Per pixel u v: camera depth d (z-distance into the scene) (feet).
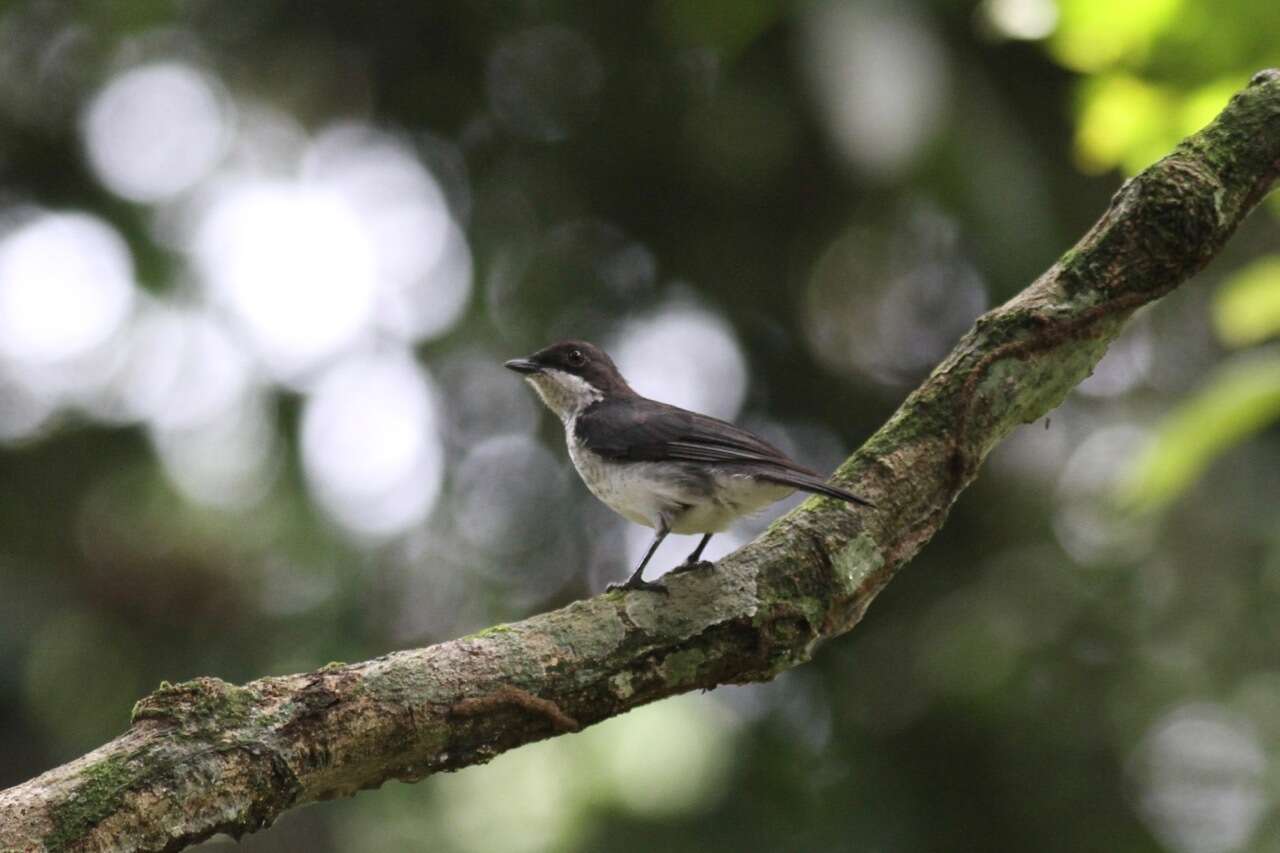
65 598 39.11
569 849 32.45
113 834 15.03
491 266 47.29
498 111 48.39
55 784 15.11
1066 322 20.65
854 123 33.99
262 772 15.87
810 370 47.75
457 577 42.83
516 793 32.96
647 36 46.42
